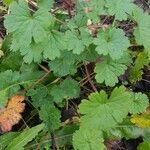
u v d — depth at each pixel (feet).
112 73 0.87
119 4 0.86
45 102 0.92
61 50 0.87
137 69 0.99
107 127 0.81
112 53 0.82
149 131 0.90
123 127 0.89
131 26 1.07
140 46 1.04
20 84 0.95
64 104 0.96
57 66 0.89
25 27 0.82
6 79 0.93
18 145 0.79
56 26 0.91
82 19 0.88
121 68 0.87
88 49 0.89
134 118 0.88
